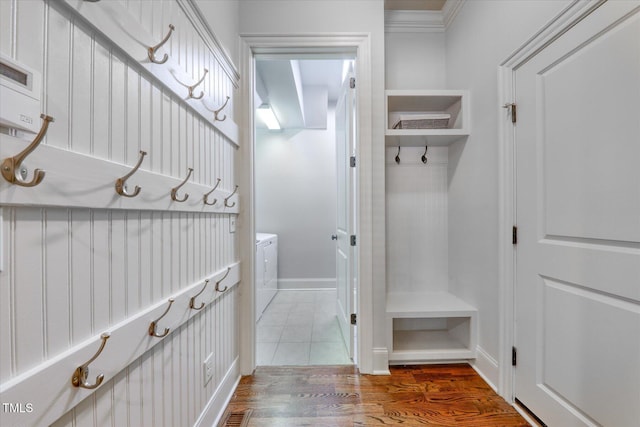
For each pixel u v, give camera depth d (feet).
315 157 12.94
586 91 3.52
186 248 3.56
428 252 7.48
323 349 7.14
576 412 3.70
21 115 1.57
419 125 6.50
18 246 1.64
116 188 2.32
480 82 5.77
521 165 4.65
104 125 2.25
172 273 3.24
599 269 3.39
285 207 12.96
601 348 3.37
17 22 1.62
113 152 2.35
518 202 4.73
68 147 1.93
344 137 7.55
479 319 5.90
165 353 3.13
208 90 4.22
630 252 3.07
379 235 5.93
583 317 3.60
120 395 2.45
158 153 2.99
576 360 3.69
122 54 2.46
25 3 1.67
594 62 3.41
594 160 3.43
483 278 5.73
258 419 4.60
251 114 5.92
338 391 5.31
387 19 7.16
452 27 6.96
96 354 2.11
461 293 6.72
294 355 6.81
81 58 2.04
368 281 5.89
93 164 2.08
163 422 3.08
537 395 4.35
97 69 2.19
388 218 7.44
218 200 4.53
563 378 3.88
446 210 7.47
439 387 5.41
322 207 12.95
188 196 3.51
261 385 5.51
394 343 6.52
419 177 7.46
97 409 2.18
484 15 5.60
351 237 6.56
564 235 3.87
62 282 1.91
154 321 2.84
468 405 4.90
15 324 1.62
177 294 3.32
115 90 2.38
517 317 4.78
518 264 4.75
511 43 4.80
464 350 6.11
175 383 3.33
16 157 1.55
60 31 1.88
